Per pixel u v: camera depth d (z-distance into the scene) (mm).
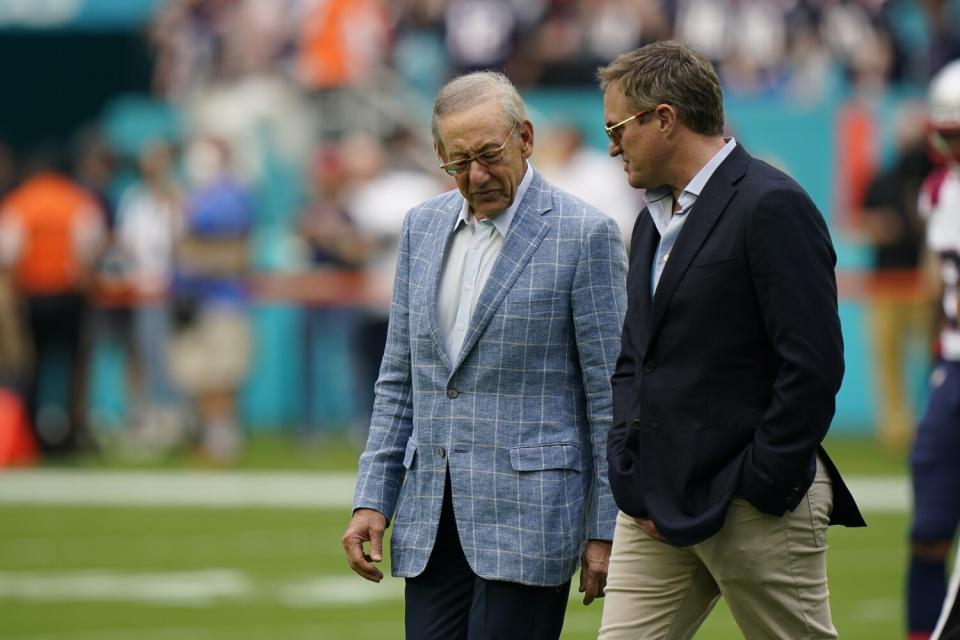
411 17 64812
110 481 49188
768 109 58438
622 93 15938
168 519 41906
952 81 24906
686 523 15586
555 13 62969
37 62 74438
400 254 17703
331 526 40656
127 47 73188
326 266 55438
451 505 17125
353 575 34438
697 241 15648
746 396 15617
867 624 28984
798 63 61156
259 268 61938
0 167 57844
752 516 15688
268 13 65875
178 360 52344
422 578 17391
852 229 57406
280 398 62250
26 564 35812
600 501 16812
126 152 65250
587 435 17047
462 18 63625
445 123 16703
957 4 60188
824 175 57969
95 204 54531
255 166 63156
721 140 16016
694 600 16562
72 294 54188
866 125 57469
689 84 15773
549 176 50406
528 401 16828
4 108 75875
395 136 58531
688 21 61438
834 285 15430
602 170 50688
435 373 17094
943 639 18656
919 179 52312
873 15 61500
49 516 42625
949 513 24312
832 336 15211
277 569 35094
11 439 53281
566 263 16812
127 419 57781
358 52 63844
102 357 62562
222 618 29906
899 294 52312
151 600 31688
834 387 15211
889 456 52219
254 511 43094
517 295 16797
